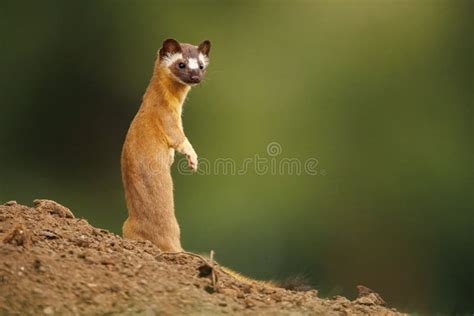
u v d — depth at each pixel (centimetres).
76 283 733
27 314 687
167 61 1055
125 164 1015
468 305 2380
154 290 746
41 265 743
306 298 831
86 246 829
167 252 862
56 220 894
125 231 1001
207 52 1109
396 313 840
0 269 723
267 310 757
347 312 805
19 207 908
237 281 859
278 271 2473
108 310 707
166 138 1031
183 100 1077
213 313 723
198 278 796
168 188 1013
